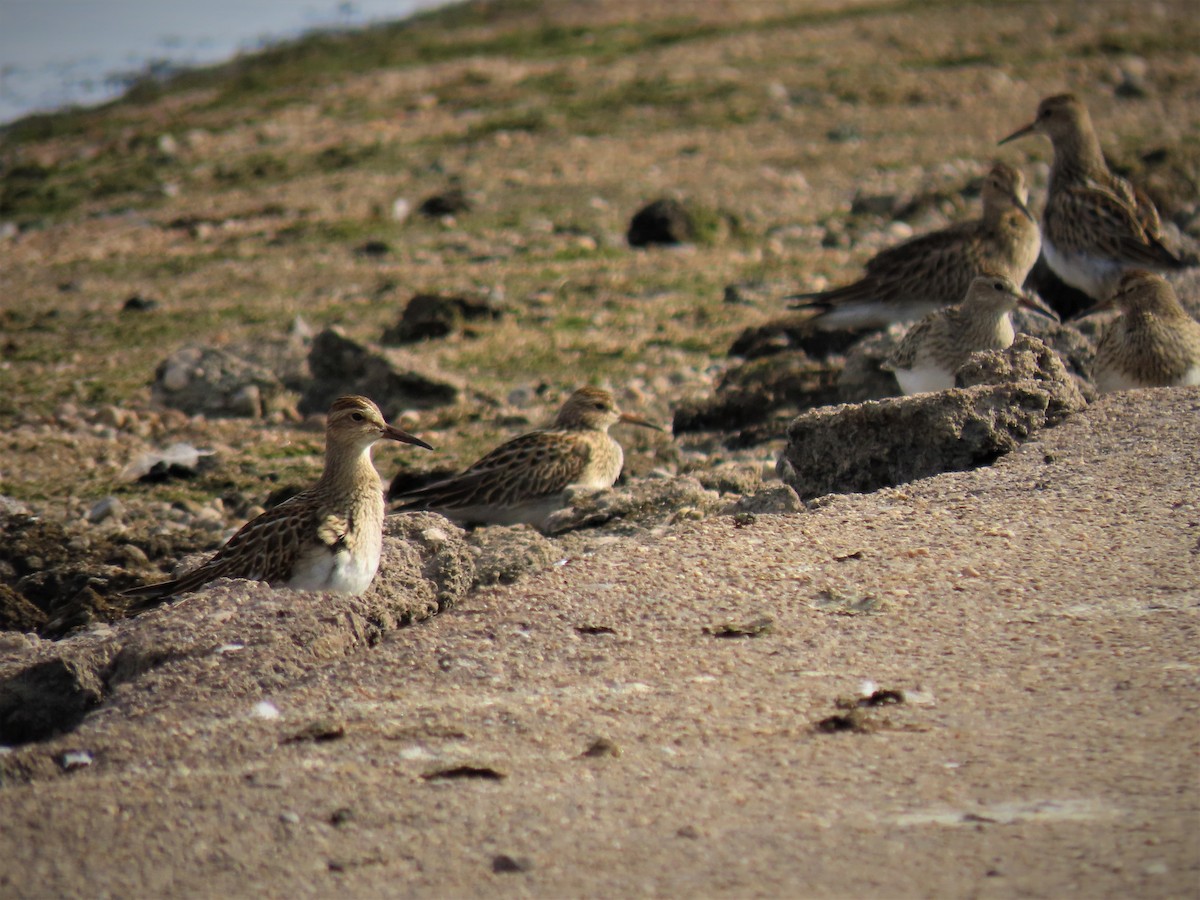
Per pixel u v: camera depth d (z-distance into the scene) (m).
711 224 26.98
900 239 26.47
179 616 8.59
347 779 6.75
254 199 30.81
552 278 24.48
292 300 23.84
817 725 7.18
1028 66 40.38
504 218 28.58
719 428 17.12
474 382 19.38
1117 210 18.48
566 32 47.91
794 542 9.80
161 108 40.91
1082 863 5.76
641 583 9.14
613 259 25.69
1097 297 18.81
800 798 6.44
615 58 43.41
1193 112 34.75
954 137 33.88
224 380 19.19
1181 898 5.48
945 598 8.75
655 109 36.97
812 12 50.22
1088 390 13.44
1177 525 9.72
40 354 21.47
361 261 26.03
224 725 7.39
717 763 6.82
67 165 34.94
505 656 8.16
